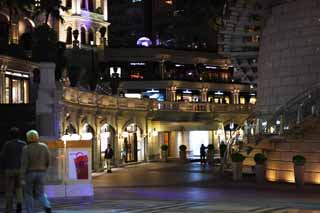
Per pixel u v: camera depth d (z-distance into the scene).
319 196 24.00
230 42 41.91
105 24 80.44
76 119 42.31
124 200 22.22
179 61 82.12
